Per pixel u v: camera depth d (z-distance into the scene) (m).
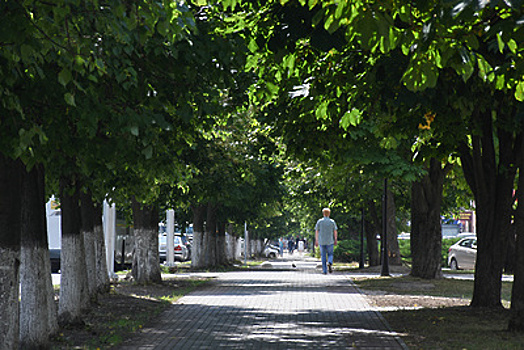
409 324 13.75
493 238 16.22
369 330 12.98
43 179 11.48
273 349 10.86
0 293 8.77
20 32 6.59
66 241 13.45
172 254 36.59
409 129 14.80
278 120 15.91
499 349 10.58
